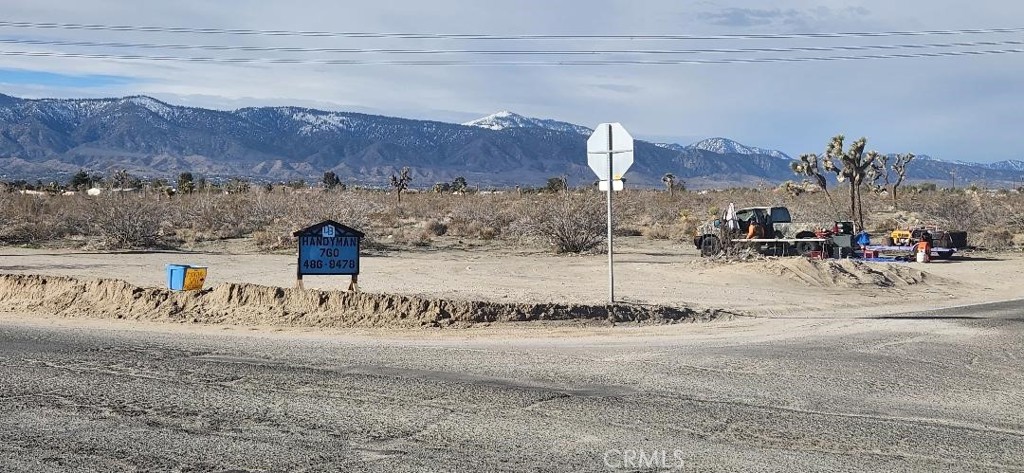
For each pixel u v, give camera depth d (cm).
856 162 5178
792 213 5816
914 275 3019
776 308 2253
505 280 2727
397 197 8106
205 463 881
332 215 4619
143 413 1068
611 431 1017
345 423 1034
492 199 8012
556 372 1339
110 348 1510
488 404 1133
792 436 1009
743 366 1409
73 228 4525
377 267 3114
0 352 1462
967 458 935
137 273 2842
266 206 5156
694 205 7762
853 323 1972
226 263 3278
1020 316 2109
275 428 1009
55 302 2072
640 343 1639
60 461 883
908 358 1508
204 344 1564
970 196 7231
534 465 891
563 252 3947
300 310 1931
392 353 1488
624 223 5838
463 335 1730
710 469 886
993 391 1262
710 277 2861
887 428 1050
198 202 5459
